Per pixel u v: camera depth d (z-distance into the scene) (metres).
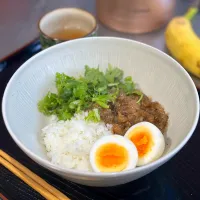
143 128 0.35
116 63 0.41
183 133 0.32
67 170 0.28
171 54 0.46
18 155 0.36
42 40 0.43
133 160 0.32
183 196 0.33
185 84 0.35
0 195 0.33
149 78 0.39
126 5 0.47
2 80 0.43
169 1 0.48
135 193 0.33
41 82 0.39
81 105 0.38
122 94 0.39
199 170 0.35
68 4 0.56
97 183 0.30
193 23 0.51
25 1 0.58
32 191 0.33
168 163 0.35
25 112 0.36
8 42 0.49
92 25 0.44
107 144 0.34
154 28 0.50
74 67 0.41
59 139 0.36
